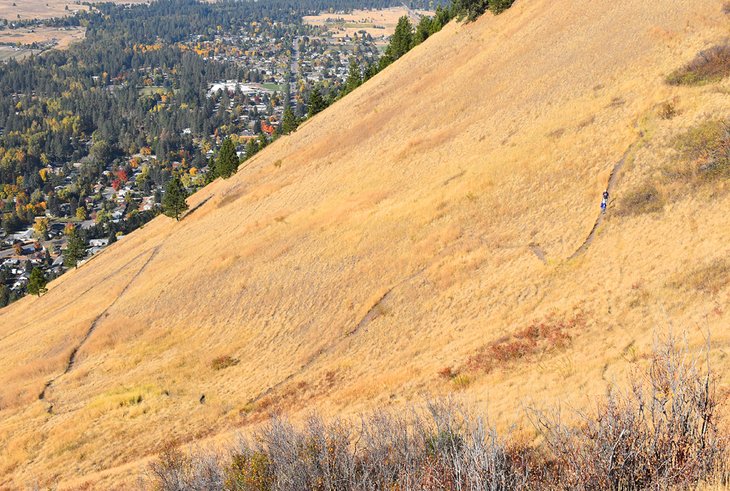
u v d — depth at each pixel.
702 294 25.64
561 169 43.59
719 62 43.25
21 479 33.25
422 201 49.62
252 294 50.59
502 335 30.83
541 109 53.03
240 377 40.38
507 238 40.62
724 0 51.97
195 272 58.09
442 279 40.12
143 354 48.31
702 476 8.98
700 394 9.53
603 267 32.72
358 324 40.62
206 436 32.50
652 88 45.38
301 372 38.03
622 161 40.25
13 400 45.84
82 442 36.00
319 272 48.59
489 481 10.12
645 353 22.16
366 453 15.12
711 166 33.91
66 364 51.50
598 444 9.28
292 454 15.02
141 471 28.73
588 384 20.98
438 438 13.23
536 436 16.55
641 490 9.02
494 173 47.38
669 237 31.53
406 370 31.25
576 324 28.75
